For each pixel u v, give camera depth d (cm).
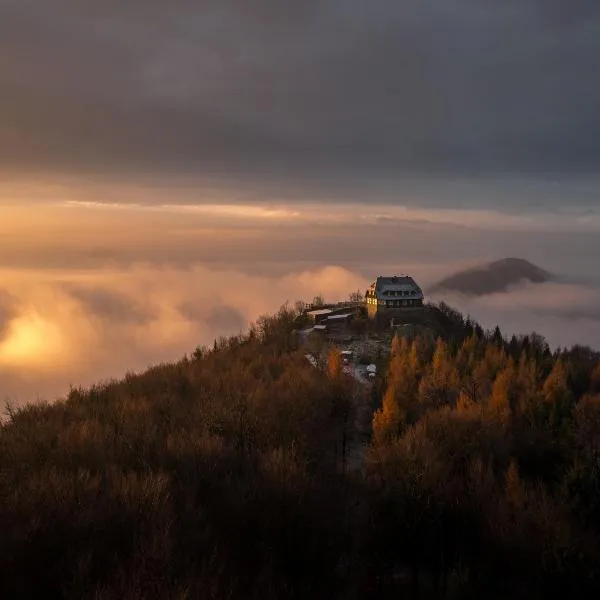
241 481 6769
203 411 9362
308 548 6347
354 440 10738
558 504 7019
